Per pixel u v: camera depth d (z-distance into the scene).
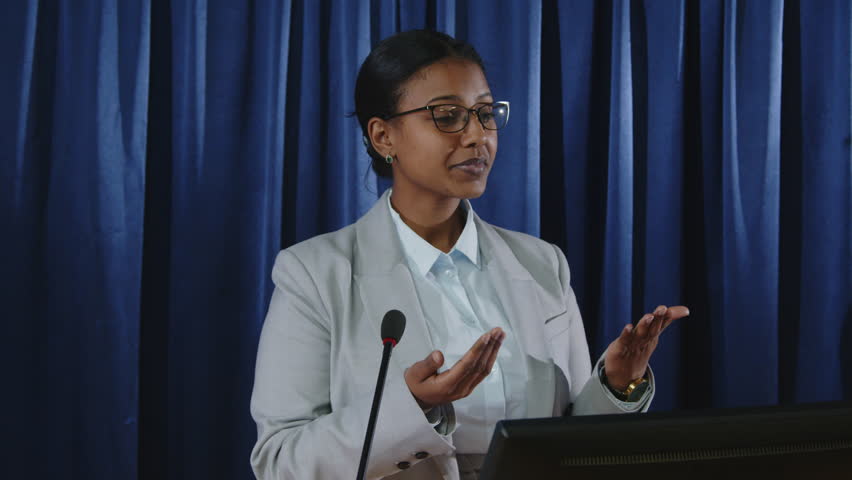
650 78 3.23
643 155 3.29
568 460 0.83
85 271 2.73
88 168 2.74
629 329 1.54
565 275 2.04
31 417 2.70
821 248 3.30
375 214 1.92
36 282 2.72
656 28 3.22
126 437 2.72
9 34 2.70
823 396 3.29
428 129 1.70
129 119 2.77
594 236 3.28
